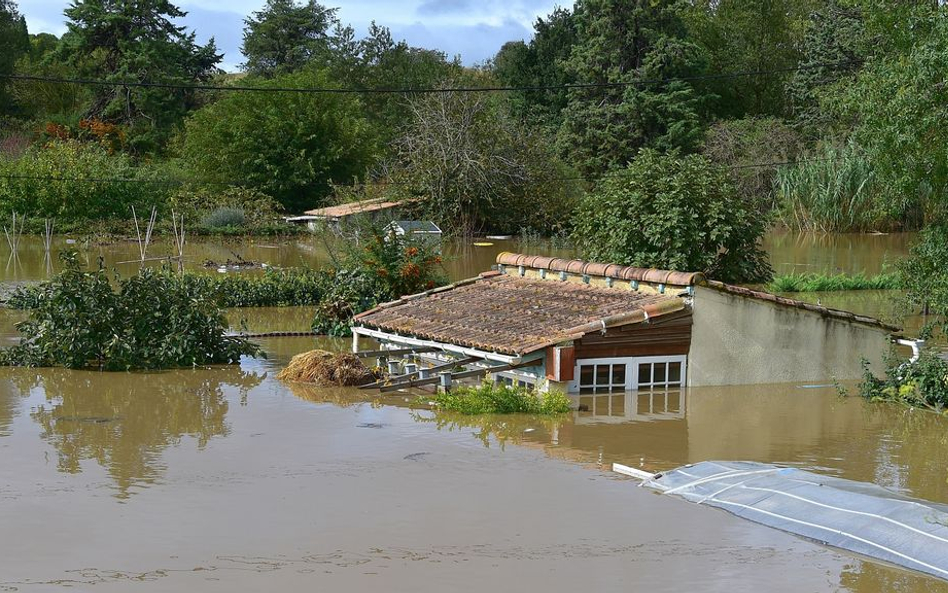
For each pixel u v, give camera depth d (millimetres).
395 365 17328
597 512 9672
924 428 13656
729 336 16281
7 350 17219
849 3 31672
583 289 17484
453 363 15734
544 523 9305
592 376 15336
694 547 8734
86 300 17234
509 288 18469
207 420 13398
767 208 53594
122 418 13430
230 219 49219
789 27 75438
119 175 51344
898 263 17719
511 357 14859
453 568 8094
